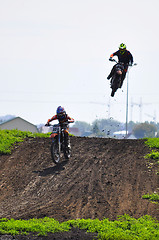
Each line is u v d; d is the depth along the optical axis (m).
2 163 50.88
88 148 57.66
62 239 25.72
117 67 42.16
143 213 32.38
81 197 37.22
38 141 62.16
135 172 45.41
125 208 33.78
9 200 37.91
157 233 26.50
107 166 48.06
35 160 51.50
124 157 52.28
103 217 31.48
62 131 49.12
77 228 28.50
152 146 57.09
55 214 32.50
